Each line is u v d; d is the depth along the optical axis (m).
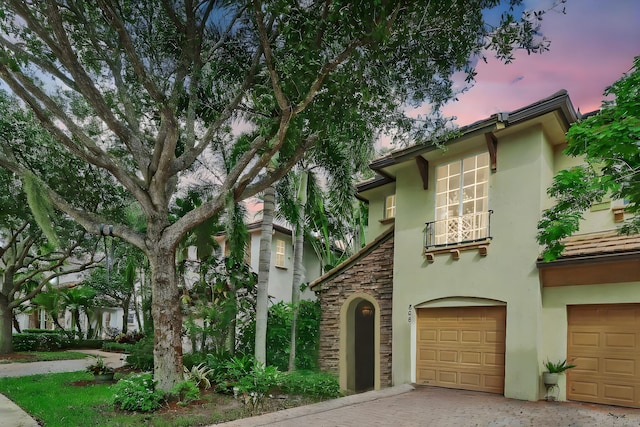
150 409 9.10
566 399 9.70
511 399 9.81
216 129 11.01
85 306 30.25
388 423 7.91
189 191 14.27
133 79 10.84
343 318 14.14
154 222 10.37
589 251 9.36
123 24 9.30
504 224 10.73
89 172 15.36
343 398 10.22
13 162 10.76
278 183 14.52
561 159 11.17
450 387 11.33
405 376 12.11
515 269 10.34
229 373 11.33
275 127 9.74
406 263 12.63
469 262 11.23
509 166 10.88
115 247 21.06
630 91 5.95
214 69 10.70
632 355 9.05
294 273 15.59
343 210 13.05
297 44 7.70
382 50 8.42
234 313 15.27
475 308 11.20
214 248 16.08
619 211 9.96
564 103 9.76
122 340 27.06
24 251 21.34
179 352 10.15
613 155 5.95
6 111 13.63
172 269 10.37
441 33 8.52
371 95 9.01
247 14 9.90
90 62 10.54
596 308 9.64
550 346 9.98
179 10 10.09
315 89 8.22
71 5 9.25
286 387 11.05
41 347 24.73
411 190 12.92
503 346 10.57
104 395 10.66
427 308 12.11
